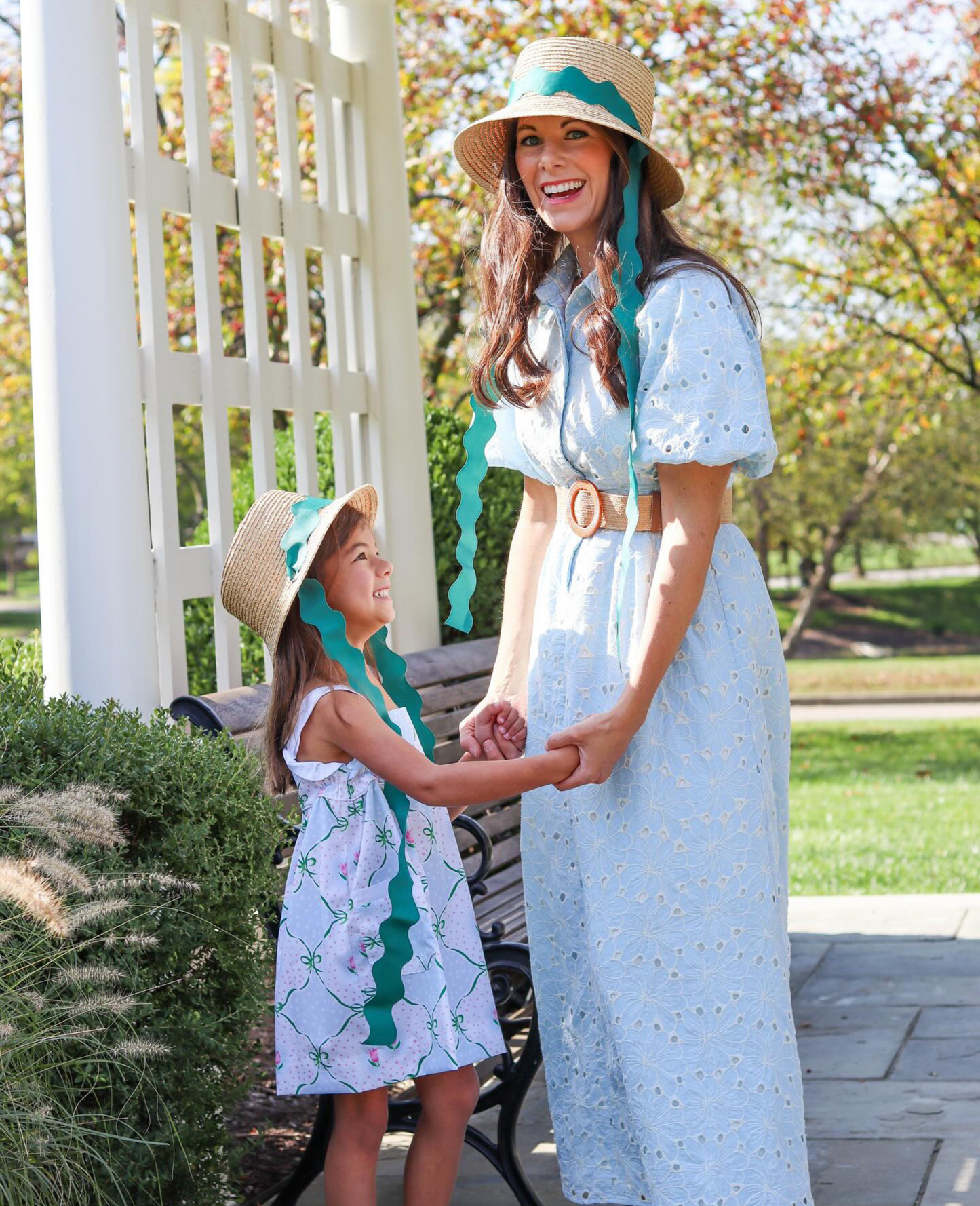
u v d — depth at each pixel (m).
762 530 20.84
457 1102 2.24
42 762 2.23
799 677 20.20
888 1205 2.57
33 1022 1.95
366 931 2.14
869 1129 2.93
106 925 2.12
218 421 3.24
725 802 2.02
